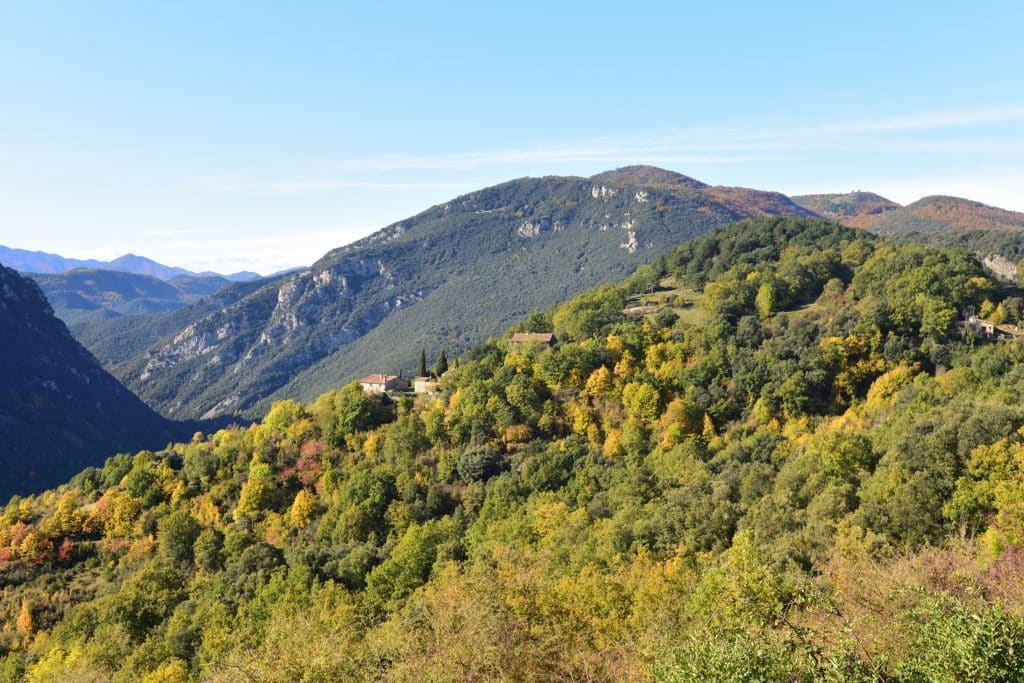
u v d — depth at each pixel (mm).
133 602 65312
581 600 34531
